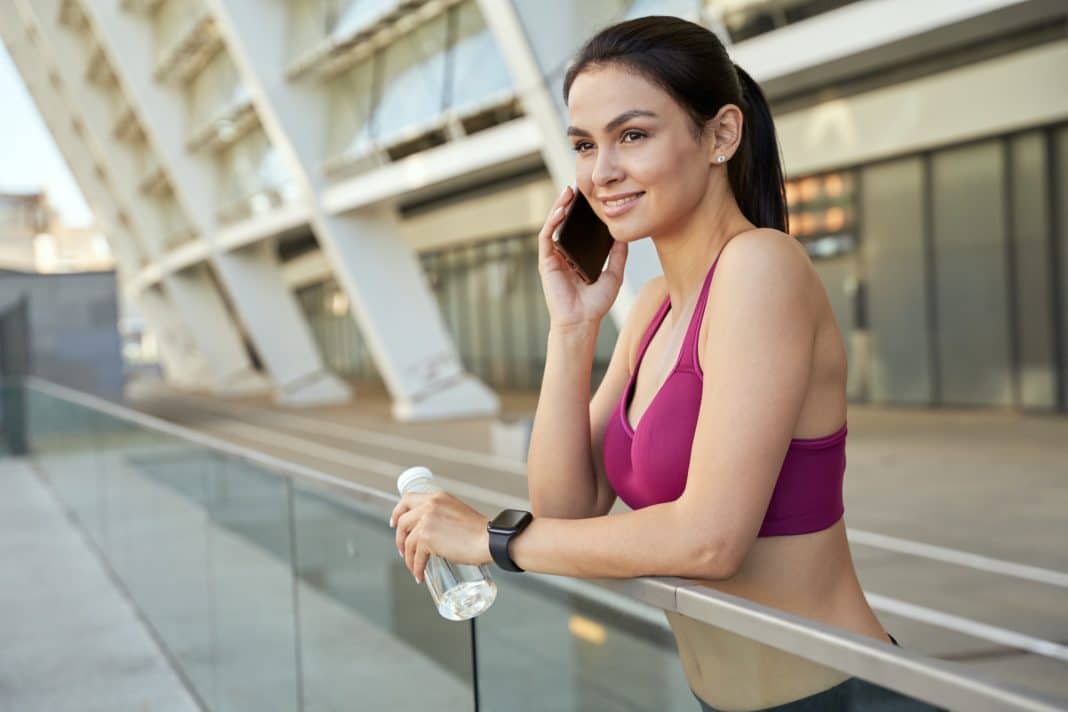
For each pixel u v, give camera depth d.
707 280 1.44
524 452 13.45
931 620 5.53
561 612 1.52
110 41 26.14
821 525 1.40
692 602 1.22
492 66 14.64
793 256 1.34
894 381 15.91
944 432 12.76
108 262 76.94
